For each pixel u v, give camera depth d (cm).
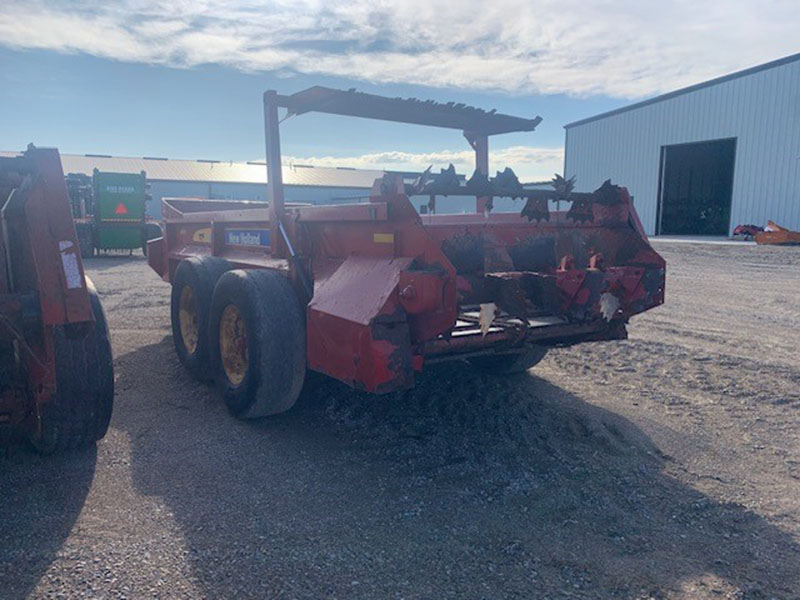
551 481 354
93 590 247
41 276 289
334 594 249
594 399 500
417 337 348
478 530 302
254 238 530
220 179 5047
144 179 1958
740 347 677
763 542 295
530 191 410
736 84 2850
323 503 326
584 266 459
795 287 1191
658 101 3181
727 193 3334
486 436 416
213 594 247
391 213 362
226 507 319
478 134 559
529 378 556
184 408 472
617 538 297
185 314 566
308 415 454
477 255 408
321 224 427
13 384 312
